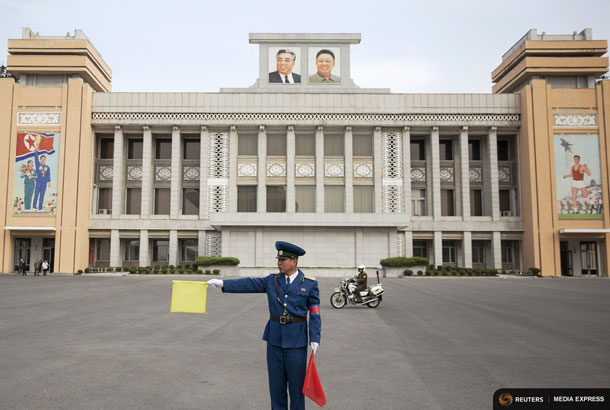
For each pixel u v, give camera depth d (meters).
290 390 4.79
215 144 42.47
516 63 44.06
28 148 39.84
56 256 38.62
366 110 42.09
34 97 40.31
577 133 41.00
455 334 11.20
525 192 41.56
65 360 8.08
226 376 7.20
